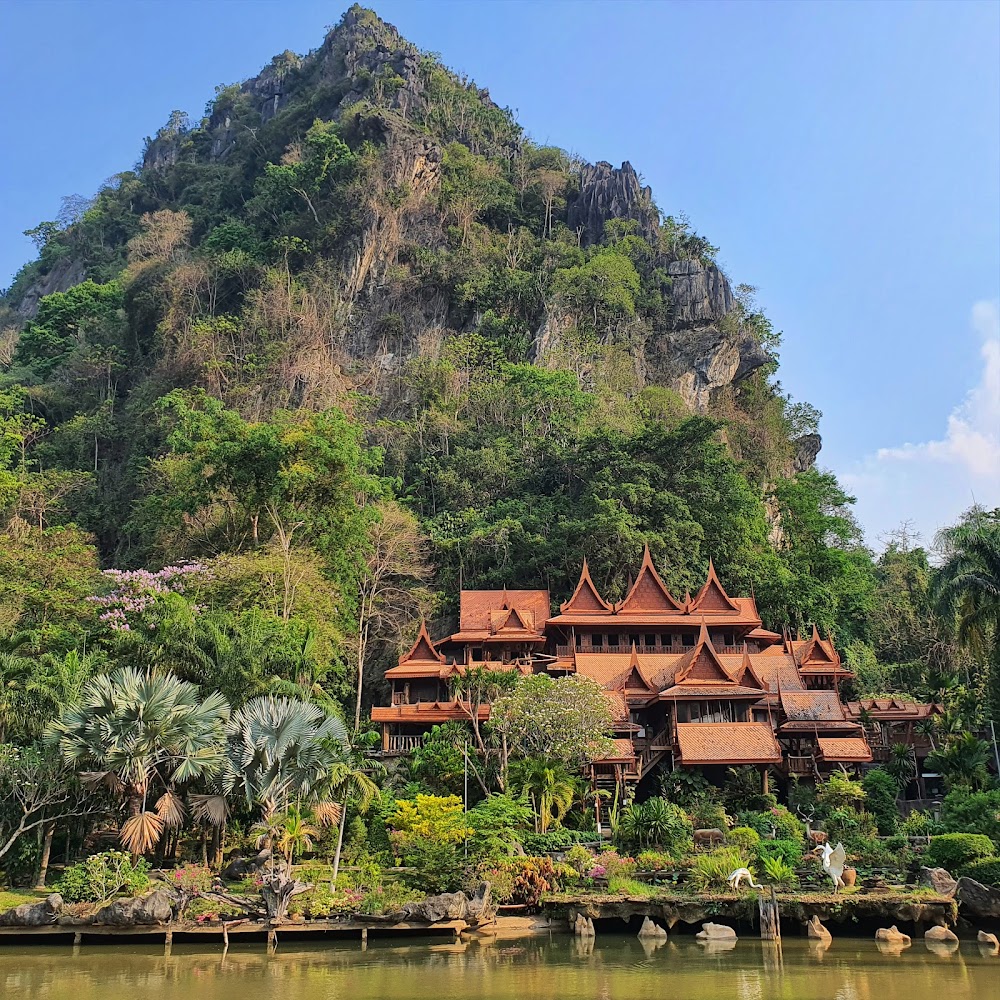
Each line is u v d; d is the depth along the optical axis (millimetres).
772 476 102812
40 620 55500
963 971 26953
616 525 69500
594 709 44344
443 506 82938
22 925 31859
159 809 35906
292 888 31938
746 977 26250
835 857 33562
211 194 145125
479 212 123500
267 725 35906
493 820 37031
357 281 109125
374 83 135000
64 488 87250
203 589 56406
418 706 54000
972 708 53031
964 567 46344
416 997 23641
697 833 40000
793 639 73625
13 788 37281
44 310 125500
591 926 32688
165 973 27328
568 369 96500
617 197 128875
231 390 91000
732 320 111062
